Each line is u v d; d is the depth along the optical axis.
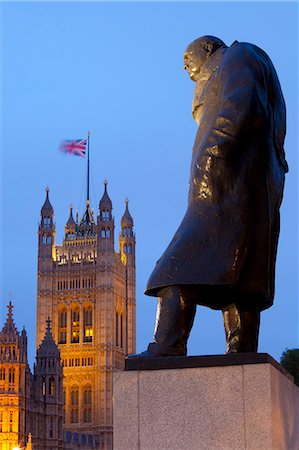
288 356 45.47
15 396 101.75
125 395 6.70
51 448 111.38
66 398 159.50
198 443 6.45
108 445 154.38
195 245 7.09
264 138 7.30
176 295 7.04
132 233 184.25
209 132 7.22
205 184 7.19
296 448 7.16
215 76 7.50
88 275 167.50
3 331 104.75
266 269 7.29
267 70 7.46
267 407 6.36
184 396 6.57
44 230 171.50
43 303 167.25
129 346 175.62
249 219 7.13
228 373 6.52
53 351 115.56
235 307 7.60
